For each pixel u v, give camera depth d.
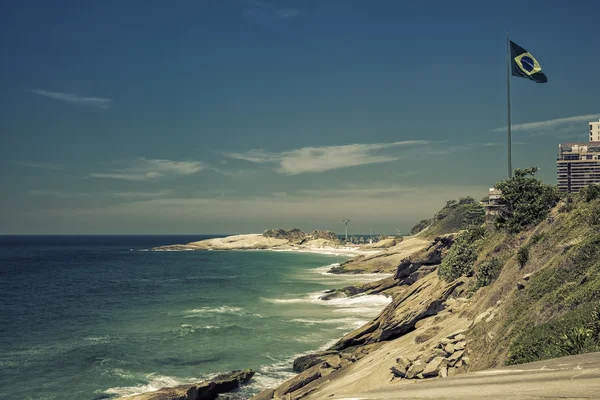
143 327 54.81
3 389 33.97
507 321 17.94
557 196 32.09
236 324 54.56
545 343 13.84
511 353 14.97
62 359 41.41
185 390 30.64
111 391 33.66
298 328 51.84
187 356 42.09
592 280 15.42
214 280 112.00
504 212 35.59
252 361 40.44
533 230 29.78
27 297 83.38
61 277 122.25
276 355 42.00
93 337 50.06
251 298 77.88
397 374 19.70
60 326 56.47
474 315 23.67
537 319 16.30
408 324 32.12
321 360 36.81
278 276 121.75
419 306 32.78
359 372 25.30
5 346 46.31
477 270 32.47
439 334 23.53
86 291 92.06
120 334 51.25
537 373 8.87
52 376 36.91
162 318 60.41
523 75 35.78
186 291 90.56
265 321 56.03
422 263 63.50
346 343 39.78
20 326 56.75
